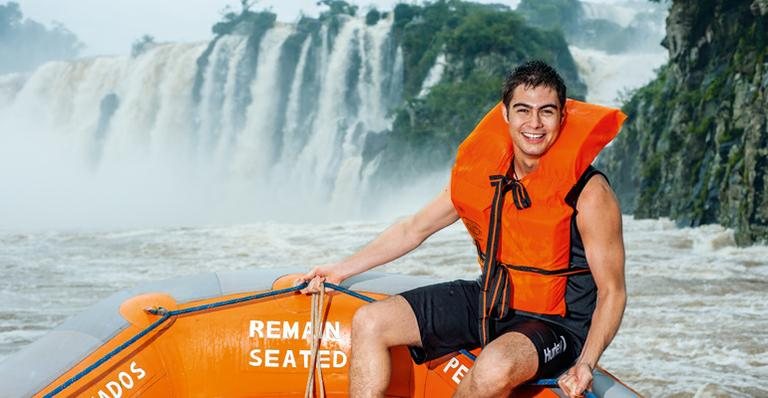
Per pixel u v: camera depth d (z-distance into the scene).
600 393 2.64
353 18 51.28
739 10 19.48
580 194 2.55
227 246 16.97
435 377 3.00
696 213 18.36
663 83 24.52
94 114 52.41
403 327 2.71
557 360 2.60
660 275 11.57
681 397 5.87
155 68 52.06
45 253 15.82
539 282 2.62
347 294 3.14
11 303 10.00
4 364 2.84
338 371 3.01
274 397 3.00
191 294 3.14
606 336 2.48
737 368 6.69
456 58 44.69
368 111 47.41
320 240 18.16
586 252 2.58
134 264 14.21
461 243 15.91
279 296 3.12
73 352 2.85
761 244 15.06
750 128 15.57
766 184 15.06
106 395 2.77
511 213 2.62
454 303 2.77
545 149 2.57
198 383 2.96
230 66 50.19
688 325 8.29
